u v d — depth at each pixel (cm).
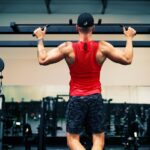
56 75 839
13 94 818
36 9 853
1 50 848
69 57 201
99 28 313
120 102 812
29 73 840
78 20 206
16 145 755
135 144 656
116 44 335
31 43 343
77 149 198
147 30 316
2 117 498
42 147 629
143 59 848
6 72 837
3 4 852
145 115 786
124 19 855
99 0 834
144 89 823
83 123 208
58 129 772
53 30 314
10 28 324
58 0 829
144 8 857
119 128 756
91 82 204
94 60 201
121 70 843
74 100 203
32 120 795
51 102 761
